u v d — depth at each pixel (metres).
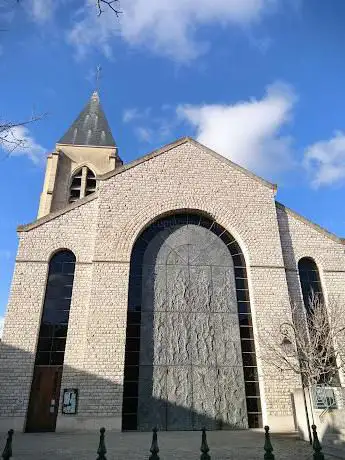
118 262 18.33
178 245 19.61
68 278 18.39
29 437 13.73
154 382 16.61
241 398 16.75
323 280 19.66
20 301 17.41
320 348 16.66
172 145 21.70
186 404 16.38
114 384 16.03
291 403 16.47
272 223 20.31
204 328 17.88
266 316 18.12
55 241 18.80
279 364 16.83
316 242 20.52
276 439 13.46
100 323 17.00
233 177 21.27
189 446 11.68
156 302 18.19
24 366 16.31
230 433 15.03
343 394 11.57
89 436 13.96
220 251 19.73
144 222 19.48
